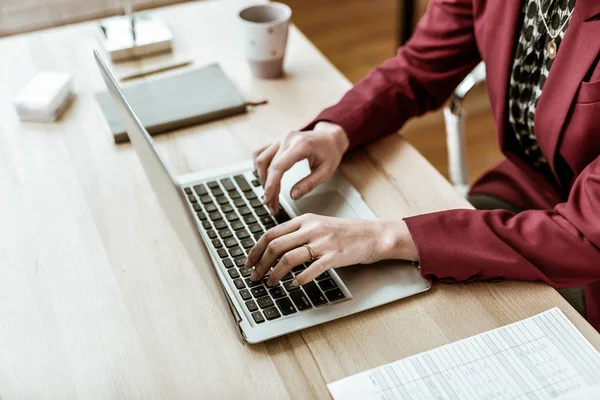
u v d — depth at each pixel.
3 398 0.73
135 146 0.89
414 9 2.53
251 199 0.98
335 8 3.08
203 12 1.45
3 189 1.01
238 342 0.78
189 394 0.73
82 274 0.87
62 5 1.75
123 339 0.79
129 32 1.33
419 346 0.77
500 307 0.82
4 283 0.86
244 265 0.87
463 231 0.87
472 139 2.35
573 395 0.71
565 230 0.87
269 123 1.14
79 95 1.21
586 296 1.09
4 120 1.15
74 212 0.97
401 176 1.03
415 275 0.86
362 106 1.09
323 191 1.00
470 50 1.17
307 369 0.75
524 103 1.07
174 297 0.84
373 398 0.71
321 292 0.83
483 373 0.74
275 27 1.18
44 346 0.79
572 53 0.92
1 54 1.31
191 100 1.17
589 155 0.96
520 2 1.00
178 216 0.76
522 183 1.25
